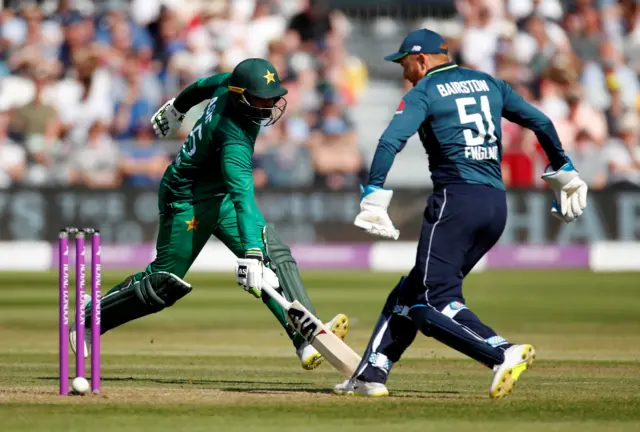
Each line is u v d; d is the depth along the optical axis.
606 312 41.34
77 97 65.50
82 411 16.67
